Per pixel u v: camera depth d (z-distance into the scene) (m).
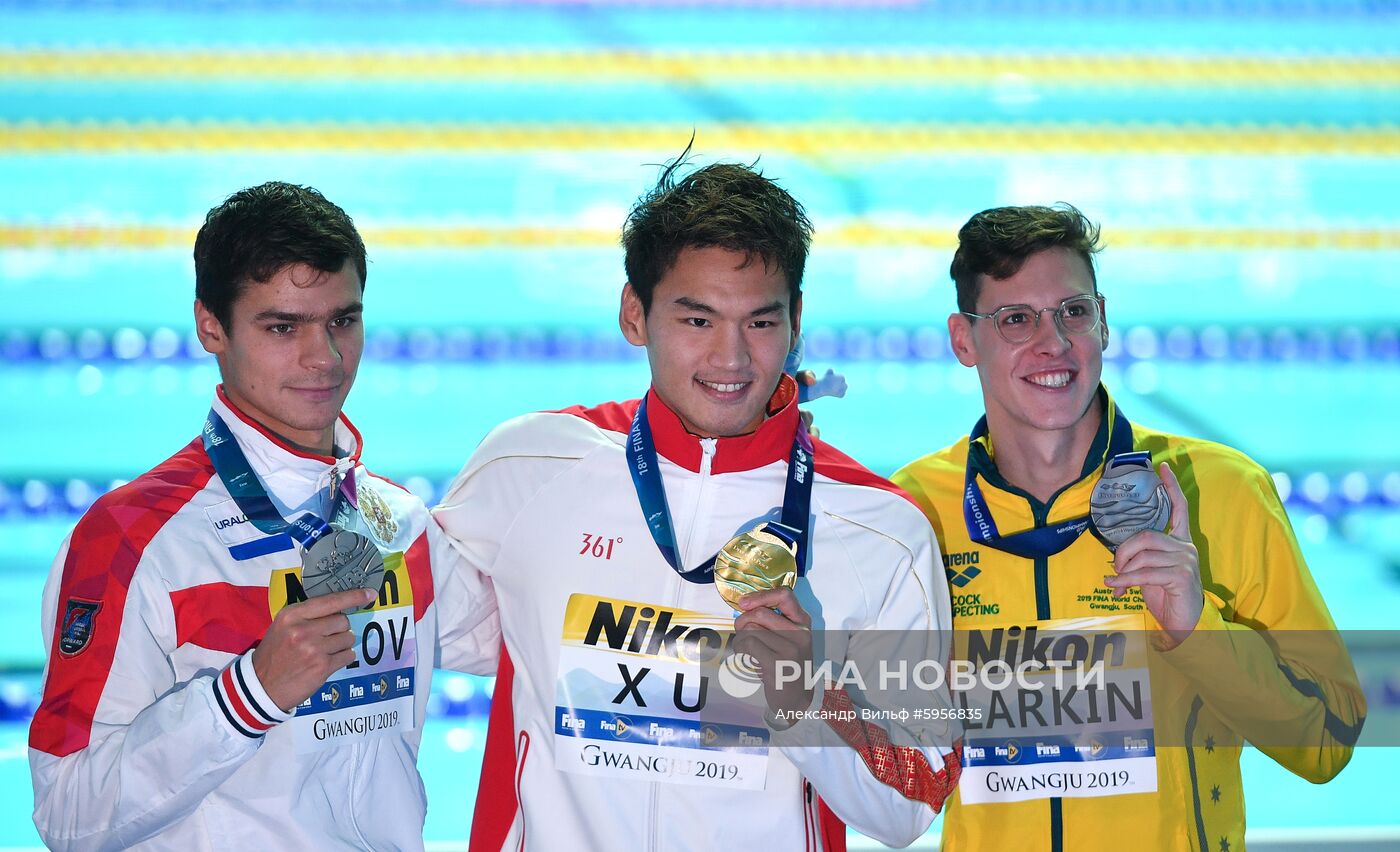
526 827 5.12
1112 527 5.32
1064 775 5.58
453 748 10.77
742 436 5.29
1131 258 19.05
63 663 4.81
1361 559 14.12
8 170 19.53
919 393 17.17
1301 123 21.61
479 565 5.51
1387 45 23.72
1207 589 5.80
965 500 5.96
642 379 17.20
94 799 4.65
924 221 19.64
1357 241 19.41
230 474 5.09
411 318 17.89
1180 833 5.56
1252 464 6.02
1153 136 21.34
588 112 21.55
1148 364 17.44
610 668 5.11
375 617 5.19
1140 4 25.09
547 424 5.63
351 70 22.28
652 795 5.04
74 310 17.31
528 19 24.23
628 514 5.27
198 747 4.60
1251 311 18.19
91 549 4.92
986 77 22.77
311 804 4.97
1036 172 20.48
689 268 4.90
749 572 4.79
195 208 19.00
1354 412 16.56
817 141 21.08
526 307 18.20
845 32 24.19
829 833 5.34
